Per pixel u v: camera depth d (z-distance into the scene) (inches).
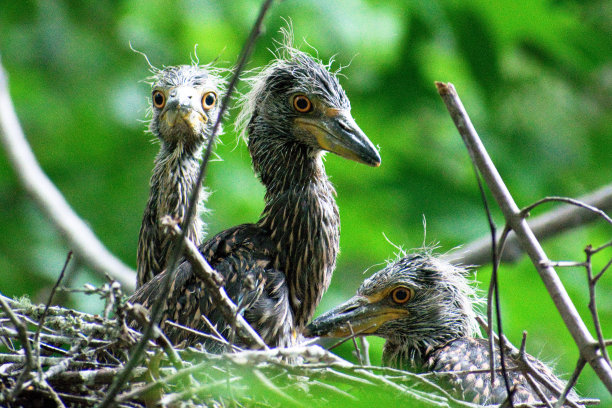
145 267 362.3
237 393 225.8
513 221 215.9
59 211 479.2
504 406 236.7
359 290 344.2
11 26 605.0
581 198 456.8
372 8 569.3
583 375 465.4
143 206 590.2
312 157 338.3
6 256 559.2
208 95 365.7
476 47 561.6
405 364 339.9
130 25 610.5
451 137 585.9
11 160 491.8
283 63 346.3
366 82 572.7
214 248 318.7
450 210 543.2
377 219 550.6
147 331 198.4
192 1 601.0
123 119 596.4
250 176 575.2
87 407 241.0
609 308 498.9
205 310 300.5
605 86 602.5
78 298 493.4
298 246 327.0
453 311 343.9
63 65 607.5
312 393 238.7
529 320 486.9
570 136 591.8
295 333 323.6
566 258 525.0
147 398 218.2
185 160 358.0
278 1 208.2
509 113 586.9
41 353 258.4
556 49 569.6
